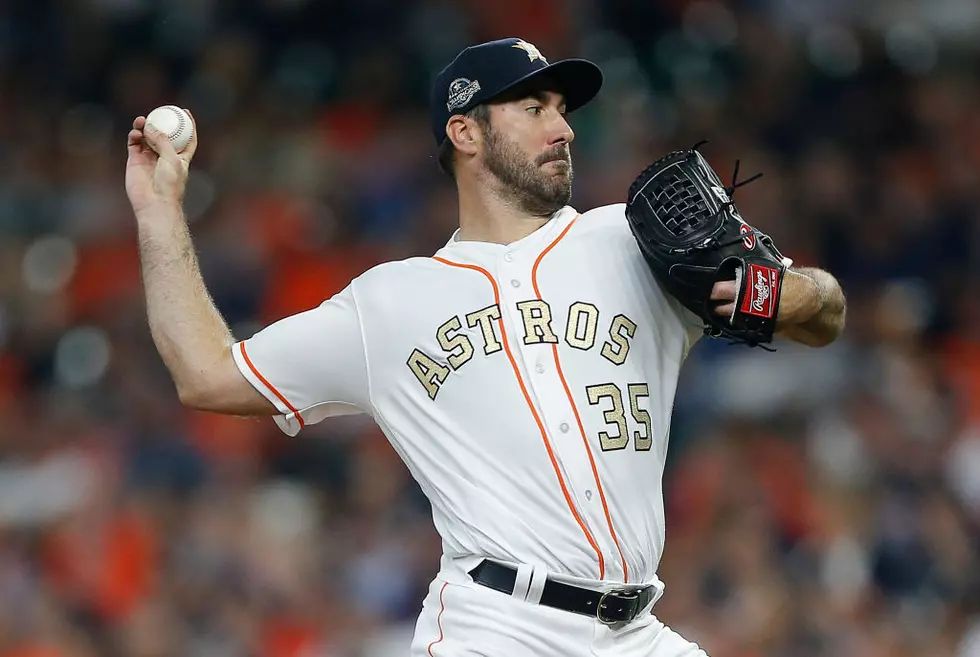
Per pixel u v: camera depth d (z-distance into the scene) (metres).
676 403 34.59
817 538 30.28
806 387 34.81
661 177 13.06
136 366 37.34
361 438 33.91
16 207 43.44
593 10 47.28
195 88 46.44
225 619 29.28
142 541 31.20
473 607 12.51
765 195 42.59
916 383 35.09
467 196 13.92
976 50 47.75
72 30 47.69
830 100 45.94
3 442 35.44
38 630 28.67
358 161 43.66
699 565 29.14
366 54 46.72
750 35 47.12
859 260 41.28
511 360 12.72
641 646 12.88
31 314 39.66
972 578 30.48
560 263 13.19
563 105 14.02
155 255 13.37
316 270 40.44
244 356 13.09
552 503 12.42
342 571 30.94
